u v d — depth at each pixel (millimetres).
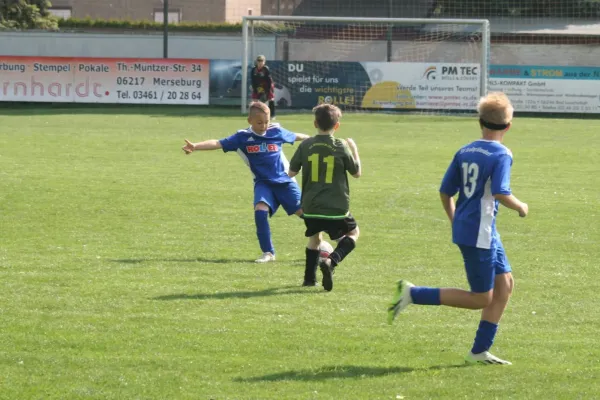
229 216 25312
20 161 36656
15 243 21078
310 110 68875
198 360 12344
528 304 15898
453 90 67750
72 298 15750
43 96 70938
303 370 11977
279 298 16078
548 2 84562
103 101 71500
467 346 13227
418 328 14188
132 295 16078
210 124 56469
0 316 14484
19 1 87625
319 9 91812
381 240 22078
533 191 30922
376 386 11352
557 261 19859
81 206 26516
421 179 33500
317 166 16141
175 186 30672
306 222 16391
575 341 13570
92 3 106250
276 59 76250
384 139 49281
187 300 15750
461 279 17875
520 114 70312
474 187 11922
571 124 60844
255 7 112125
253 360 12383
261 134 19656
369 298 16172
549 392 11164
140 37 81688
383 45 75562
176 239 21938
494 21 85000
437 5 89125
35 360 12250
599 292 16859
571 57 75000
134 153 40344
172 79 71875
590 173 35938
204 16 107750
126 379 11516
